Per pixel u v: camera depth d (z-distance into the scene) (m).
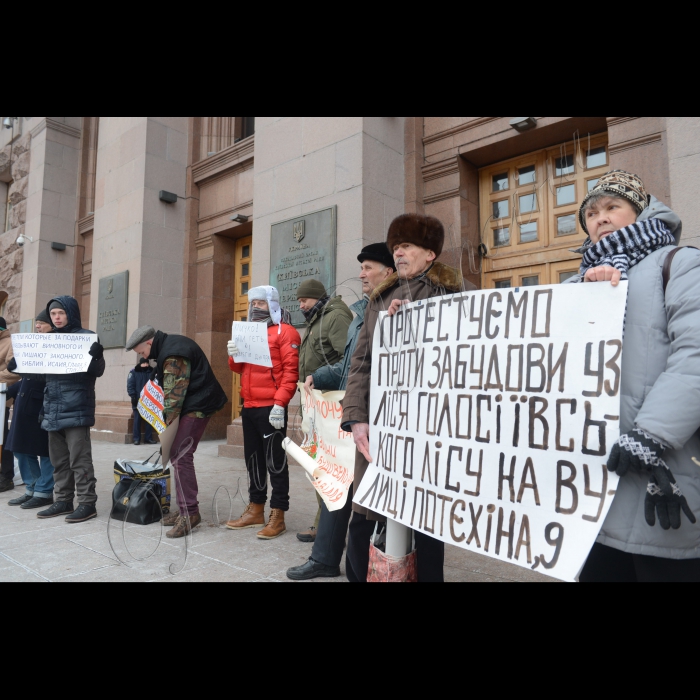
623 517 1.31
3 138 14.91
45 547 3.25
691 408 1.19
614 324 1.37
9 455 5.24
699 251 1.35
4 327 5.19
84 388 4.02
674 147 4.43
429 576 2.04
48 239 12.91
